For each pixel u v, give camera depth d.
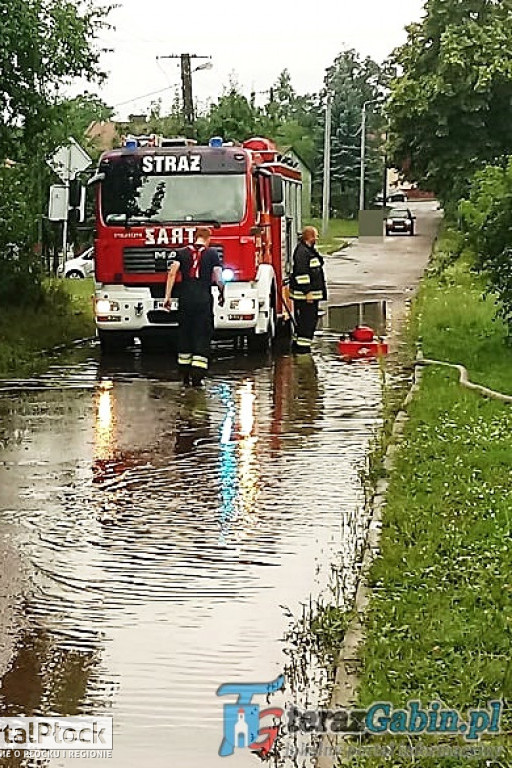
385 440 15.08
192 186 23.91
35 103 26.42
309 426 16.66
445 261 49.75
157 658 8.14
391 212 87.44
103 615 8.98
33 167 28.17
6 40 25.06
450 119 55.19
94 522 11.58
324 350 25.97
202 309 21.09
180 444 15.44
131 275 24.03
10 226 27.80
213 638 8.48
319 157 121.38
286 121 110.88
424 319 29.67
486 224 21.66
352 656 7.93
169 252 23.86
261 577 9.80
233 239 23.75
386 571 9.56
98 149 53.78
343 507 12.07
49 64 26.22
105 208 24.12
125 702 7.47
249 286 23.88
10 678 7.84
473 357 23.03
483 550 10.05
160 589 9.54
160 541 10.89
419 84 55.75
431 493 12.20
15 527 11.41
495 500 11.74
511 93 54.28
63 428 16.61
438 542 10.29
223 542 10.83
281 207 24.92
